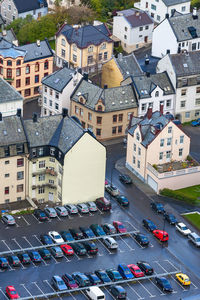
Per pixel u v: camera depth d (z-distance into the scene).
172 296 168.62
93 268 175.38
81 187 197.12
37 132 196.25
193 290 171.38
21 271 172.25
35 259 174.75
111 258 179.38
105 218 194.00
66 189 195.75
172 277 174.88
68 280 168.12
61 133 197.50
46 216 191.25
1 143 190.62
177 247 185.50
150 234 189.12
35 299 163.38
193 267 179.12
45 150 196.12
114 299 166.00
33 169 196.25
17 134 193.38
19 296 164.12
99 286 168.62
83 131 191.88
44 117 198.50
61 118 199.62
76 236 184.38
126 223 192.62
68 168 193.38
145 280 172.62
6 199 195.75
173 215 194.88
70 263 176.50
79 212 195.38
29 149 193.12
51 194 199.88
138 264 176.50
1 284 167.62
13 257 173.75
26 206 195.25
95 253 180.00
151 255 181.75
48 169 197.25
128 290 169.00
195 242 185.75
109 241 182.00
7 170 192.75
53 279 168.00
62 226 189.25
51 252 178.88
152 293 168.75
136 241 186.25
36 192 198.62
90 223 191.62
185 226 190.38
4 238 182.88
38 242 182.25
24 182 196.25
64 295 165.75
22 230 186.50
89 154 194.12
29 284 168.38
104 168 197.38
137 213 197.12
